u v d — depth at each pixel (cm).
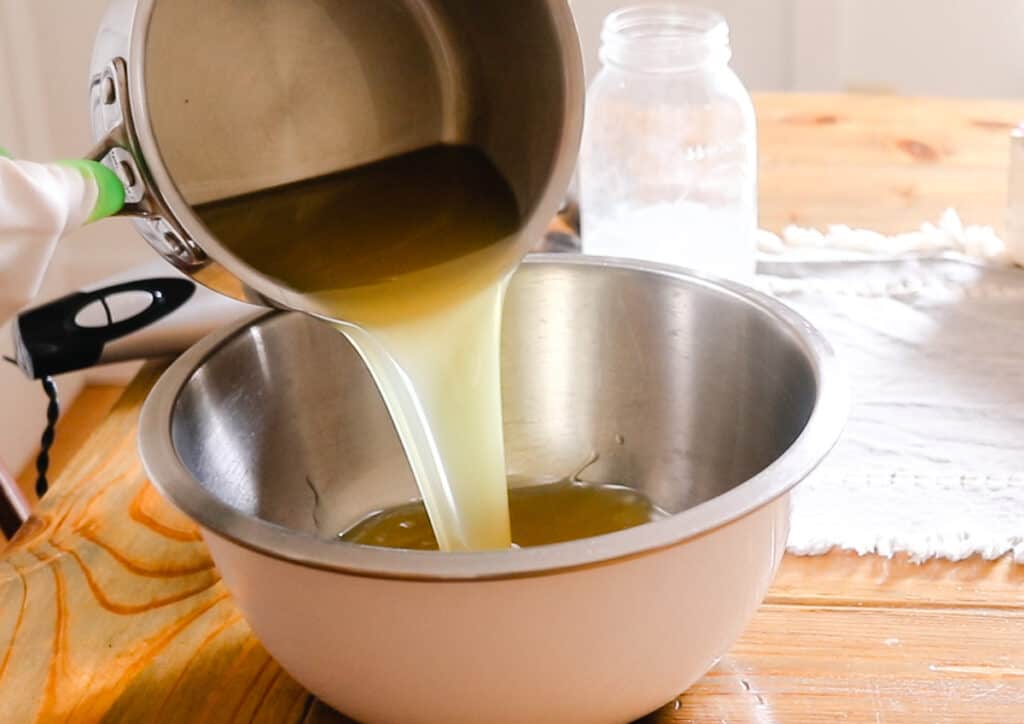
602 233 128
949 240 132
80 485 114
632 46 128
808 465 91
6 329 182
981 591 103
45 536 110
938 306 125
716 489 109
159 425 96
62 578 106
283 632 93
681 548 89
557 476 113
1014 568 104
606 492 112
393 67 108
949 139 147
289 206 105
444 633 90
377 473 111
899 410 115
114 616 104
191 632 102
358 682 92
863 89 196
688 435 110
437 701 92
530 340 111
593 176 130
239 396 104
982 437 113
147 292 126
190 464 99
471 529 105
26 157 195
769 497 90
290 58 105
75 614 104
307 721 97
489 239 107
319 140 106
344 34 106
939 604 102
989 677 98
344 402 109
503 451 108
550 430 113
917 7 190
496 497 105
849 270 130
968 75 193
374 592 89
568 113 104
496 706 92
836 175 142
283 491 107
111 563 107
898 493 109
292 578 90
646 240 127
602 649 91
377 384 105
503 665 90
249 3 104
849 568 105
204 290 125
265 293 100
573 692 92
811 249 133
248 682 99
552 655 90
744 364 106
